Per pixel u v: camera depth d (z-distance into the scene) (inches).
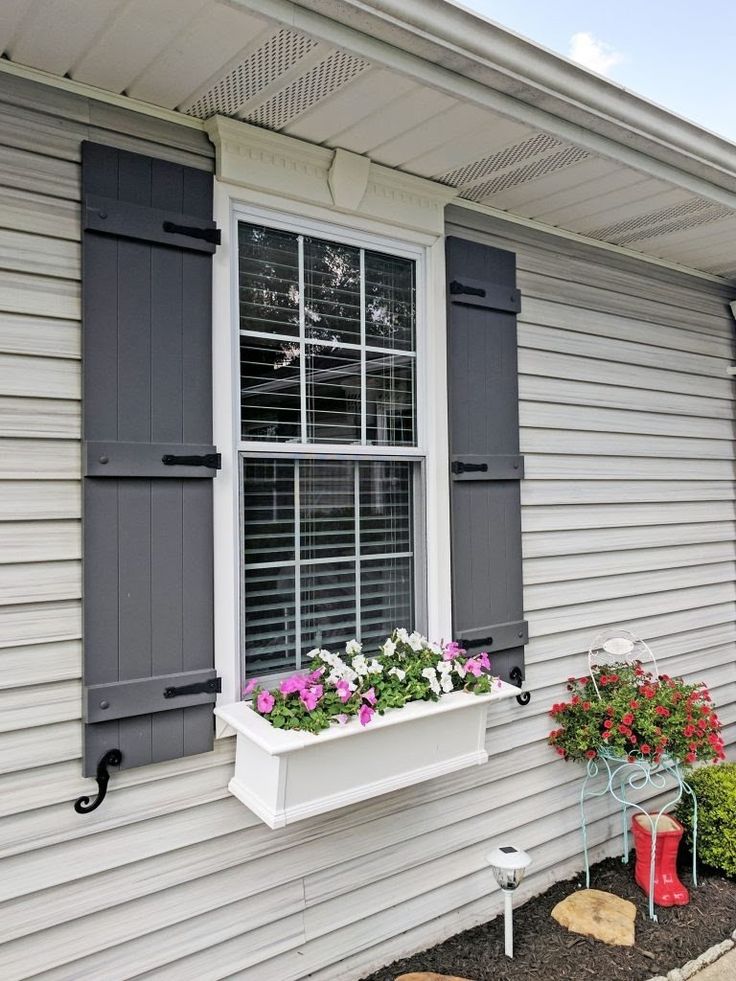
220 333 81.3
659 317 135.8
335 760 76.8
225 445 81.4
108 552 73.0
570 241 120.0
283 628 87.7
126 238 74.7
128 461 73.9
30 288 70.6
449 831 100.9
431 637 98.8
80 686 72.4
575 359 120.5
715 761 116.5
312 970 87.1
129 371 74.5
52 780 70.9
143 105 76.4
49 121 71.6
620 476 127.7
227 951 81.0
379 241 95.9
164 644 76.2
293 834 86.0
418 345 100.1
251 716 77.4
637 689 112.9
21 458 70.1
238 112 78.8
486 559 105.0
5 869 68.6
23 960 69.4
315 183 87.7
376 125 81.7
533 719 112.3
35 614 70.5
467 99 74.7
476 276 105.3
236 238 83.9
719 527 147.7
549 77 75.4
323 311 91.5
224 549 81.1
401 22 64.9
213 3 59.0
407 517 99.3
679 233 120.3
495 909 105.2
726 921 103.7
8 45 66.0
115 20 61.7
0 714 68.5
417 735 84.2
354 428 93.7
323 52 66.4
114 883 74.2
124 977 74.6
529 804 111.1
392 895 94.6
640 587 130.7
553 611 116.5
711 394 146.5
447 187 99.4
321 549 91.1
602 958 94.7
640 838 111.7
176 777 78.0
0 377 69.1
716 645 145.7
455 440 101.7
